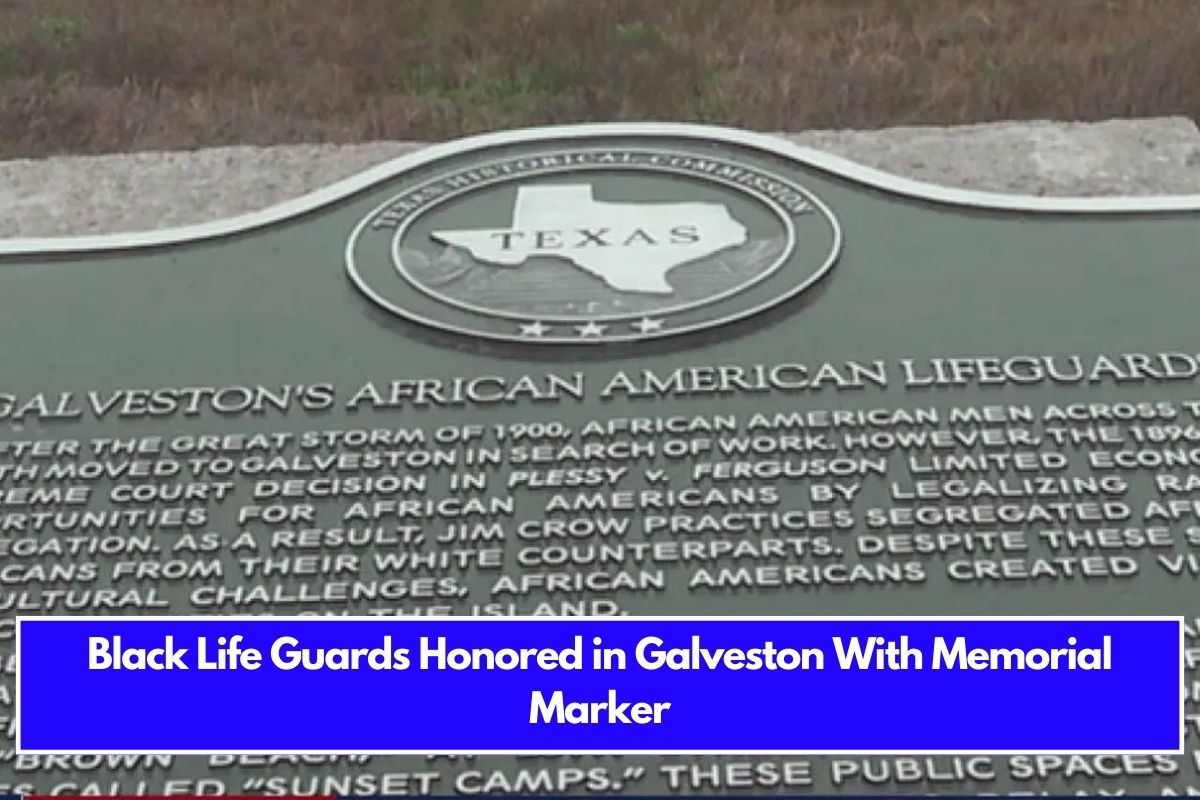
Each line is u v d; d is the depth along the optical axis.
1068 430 0.95
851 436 0.96
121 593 0.91
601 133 1.15
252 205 1.22
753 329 1.01
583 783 0.84
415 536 0.92
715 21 1.89
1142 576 0.90
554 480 0.94
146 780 0.85
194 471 0.96
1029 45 1.77
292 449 0.96
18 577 0.91
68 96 1.68
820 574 0.90
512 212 1.09
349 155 1.27
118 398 0.99
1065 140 1.25
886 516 0.92
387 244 1.08
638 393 0.98
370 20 1.93
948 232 1.07
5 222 1.20
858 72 1.70
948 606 0.89
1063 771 0.84
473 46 1.84
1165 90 1.61
